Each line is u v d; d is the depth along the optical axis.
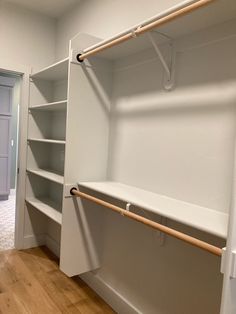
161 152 1.75
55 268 2.65
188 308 1.55
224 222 1.22
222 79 1.40
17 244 3.04
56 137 3.03
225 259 0.99
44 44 3.03
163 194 1.73
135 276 1.92
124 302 1.99
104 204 1.72
